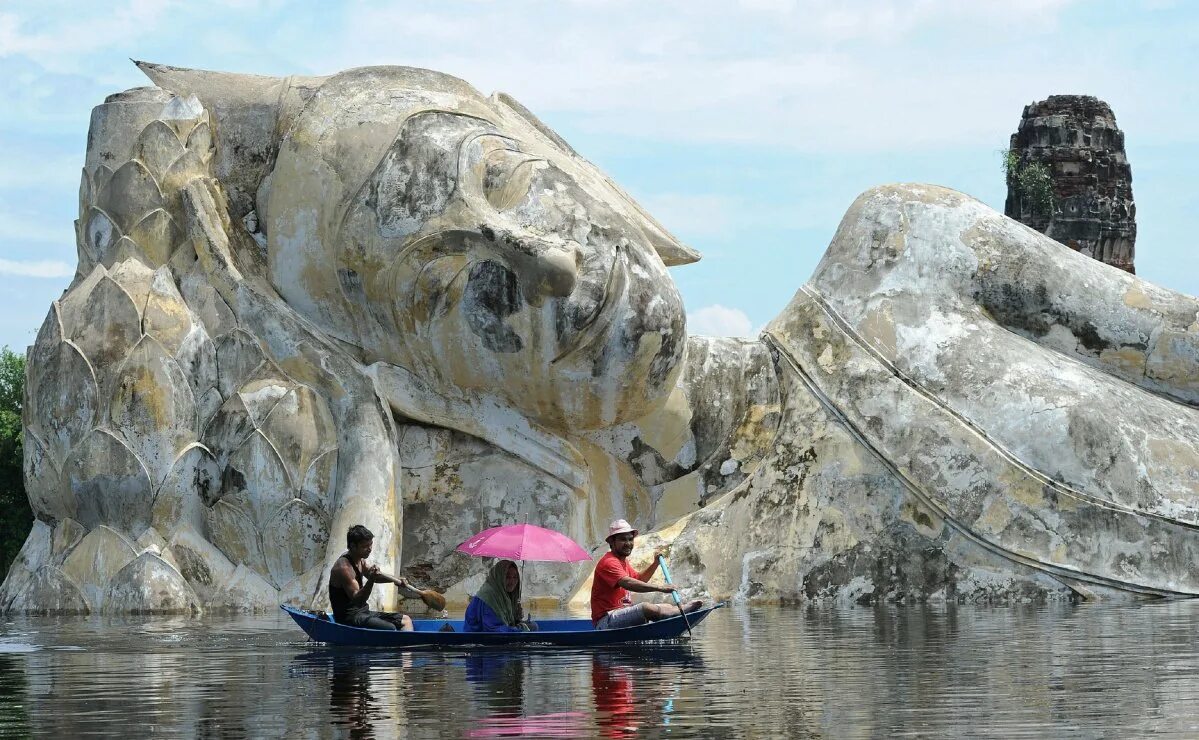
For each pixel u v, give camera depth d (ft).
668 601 78.48
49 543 81.35
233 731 33.83
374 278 79.77
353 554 57.16
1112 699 37.37
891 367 81.82
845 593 77.77
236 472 78.89
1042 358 81.05
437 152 79.51
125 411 79.00
